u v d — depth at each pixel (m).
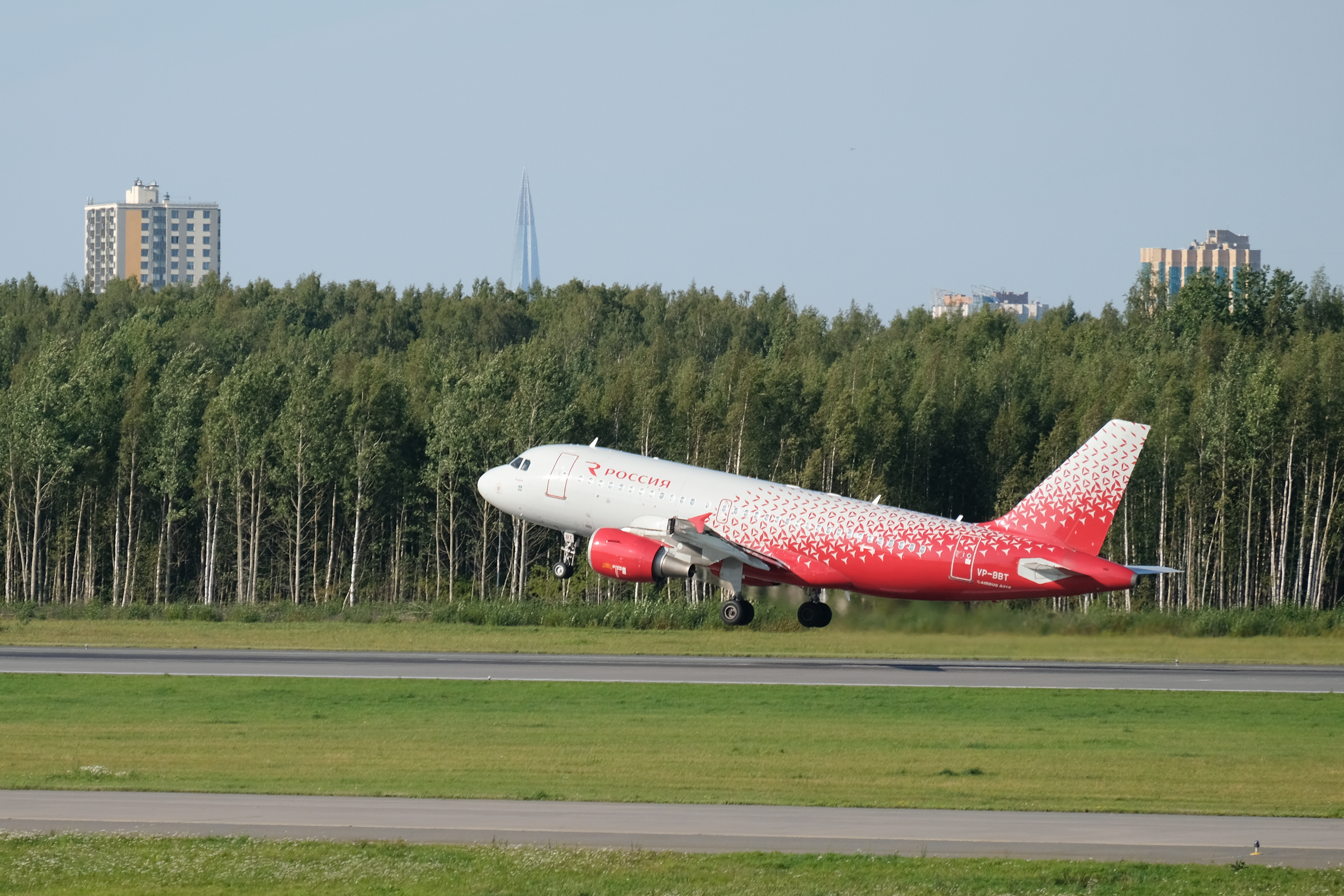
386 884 49.94
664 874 51.62
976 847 57.53
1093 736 92.75
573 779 75.19
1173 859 55.78
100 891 48.97
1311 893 50.97
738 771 78.81
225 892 48.88
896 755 84.81
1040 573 124.69
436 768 78.69
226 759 81.31
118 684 113.62
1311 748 89.56
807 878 51.38
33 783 70.75
